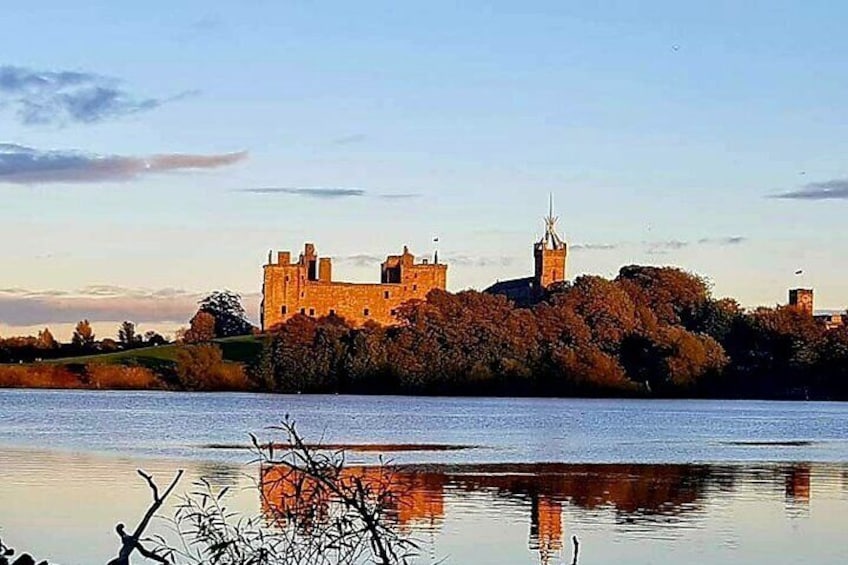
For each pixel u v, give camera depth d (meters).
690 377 172.88
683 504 54.31
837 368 175.88
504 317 180.12
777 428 125.62
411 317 189.00
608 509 51.94
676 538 44.06
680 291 192.12
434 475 65.19
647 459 81.50
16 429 107.12
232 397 182.50
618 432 114.50
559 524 46.72
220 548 22.23
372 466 68.94
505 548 40.66
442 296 184.50
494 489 58.72
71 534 41.25
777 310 185.38
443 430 113.44
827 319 192.12
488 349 176.00
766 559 40.12
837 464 78.62
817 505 54.56
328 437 100.69
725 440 104.56
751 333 182.25
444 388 174.38
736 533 45.44
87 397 183.88
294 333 188.88
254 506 45.41
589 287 184.12
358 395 180.38
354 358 180.38
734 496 58.00
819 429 124.38
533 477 65.81
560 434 109.94
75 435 99.25
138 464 70.56
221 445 87.94
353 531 21.41
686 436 110.25
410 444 93.19
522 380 173.75
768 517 50.16
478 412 149.88
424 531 43.62
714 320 186.62
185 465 70.00
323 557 21.27
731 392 175.12
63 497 51.97
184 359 196.88
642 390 172.75
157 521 40.50
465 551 39.81
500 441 98.44
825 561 39.97
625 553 40.62
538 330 178.75
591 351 173.88
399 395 176.62
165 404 162.12
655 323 181.75
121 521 44.06
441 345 177.62
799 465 77.50
